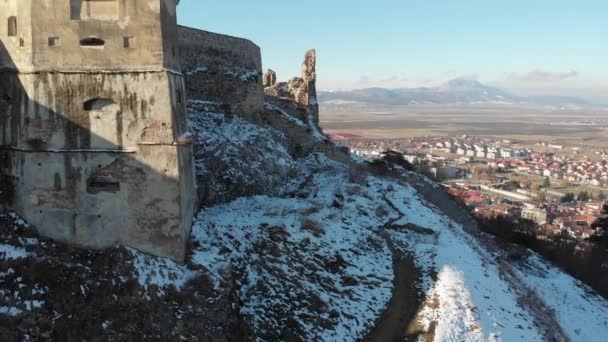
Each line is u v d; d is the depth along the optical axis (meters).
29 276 14.68
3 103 16.34
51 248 15.98
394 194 34.88
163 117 16.50
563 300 31.08
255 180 29.64
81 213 16.47
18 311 13.80
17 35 15.97
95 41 16.19
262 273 20.11
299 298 19.81
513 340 20.47
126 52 16.20
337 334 18.88
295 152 41.00
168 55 17.02
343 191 32.91
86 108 16.25
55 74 15.93
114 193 16.53
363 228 27.70
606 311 31.20
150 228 16.80
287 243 22.41
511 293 25.08
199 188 24.27
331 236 24.77
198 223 20.72
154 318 15.26
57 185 16.33
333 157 43.47
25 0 15.64
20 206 16.42
